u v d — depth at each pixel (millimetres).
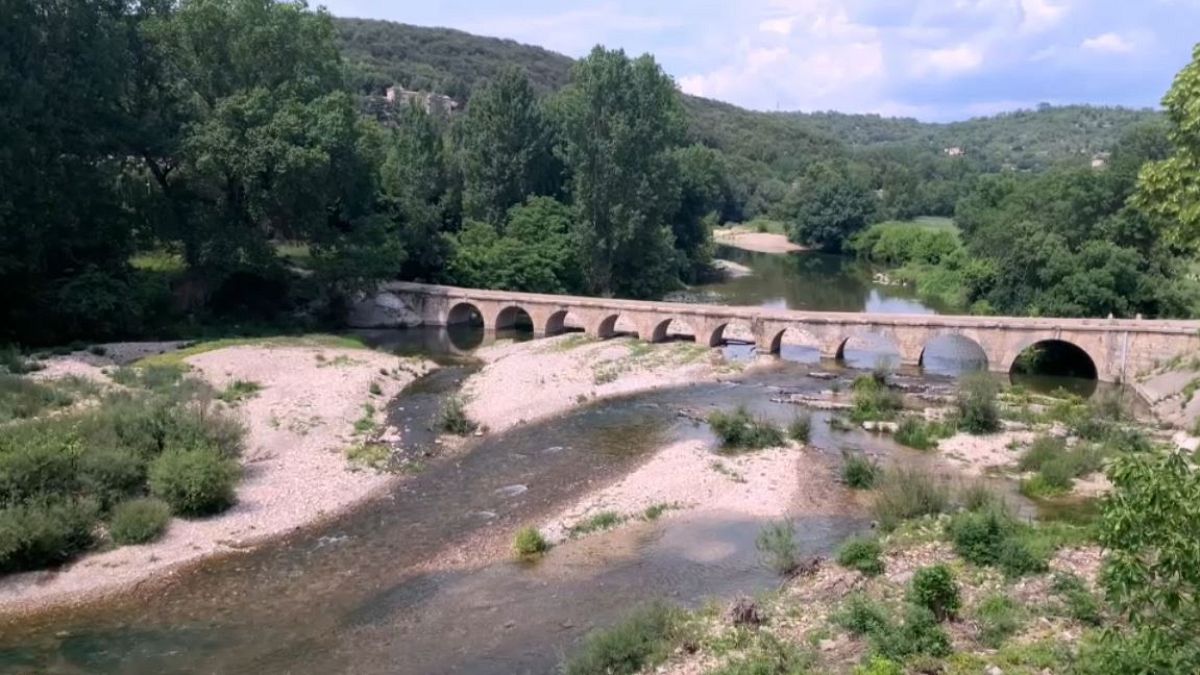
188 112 69812
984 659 21672
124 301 64312
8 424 39438
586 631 26969
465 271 89750
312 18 76250
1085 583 26109
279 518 36469
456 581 31078
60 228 63375
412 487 40719
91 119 63719
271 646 26672
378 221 80062
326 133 71688
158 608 29141
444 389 59812
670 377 63906
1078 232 79875
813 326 70125
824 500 38562
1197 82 17359
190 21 69250
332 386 55406
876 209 167500
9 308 62594
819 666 22141
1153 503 12859
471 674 24688
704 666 22828
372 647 26500
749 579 30406
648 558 32594
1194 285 73625
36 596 29656
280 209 72125
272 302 80000
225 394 51094
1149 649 13836
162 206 69062
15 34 58938
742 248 164250
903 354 67938
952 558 29219
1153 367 59688
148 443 38719
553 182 105562
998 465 43625
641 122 90250
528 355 69812
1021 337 63812
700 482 40406
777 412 54531
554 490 40312
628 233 91938
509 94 99000
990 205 119500
